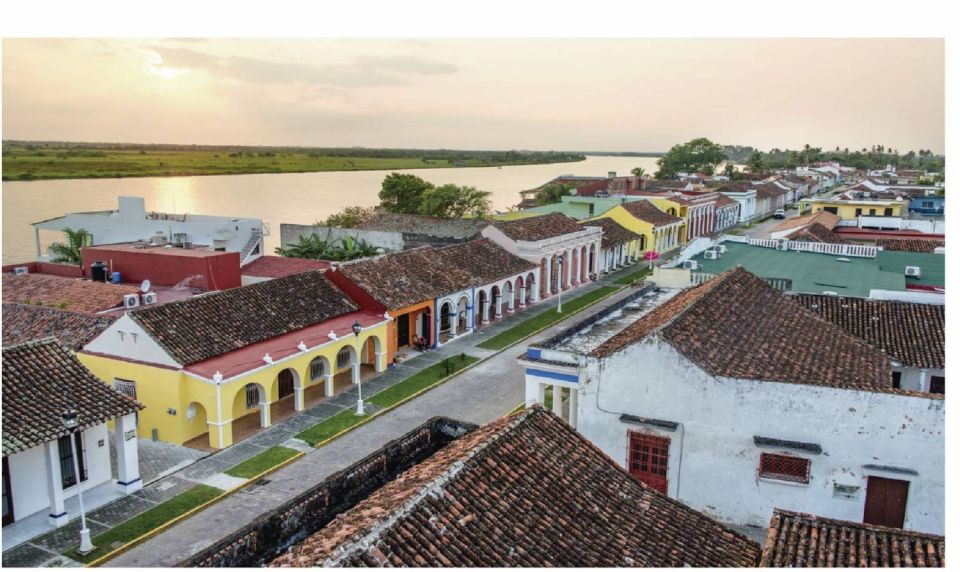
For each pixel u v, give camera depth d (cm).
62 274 4491
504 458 1395
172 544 2109
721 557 1351
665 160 16700
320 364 3478
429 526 1162
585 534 1291
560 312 4925
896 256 4288
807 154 19662
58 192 16175
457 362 3809
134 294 3509
